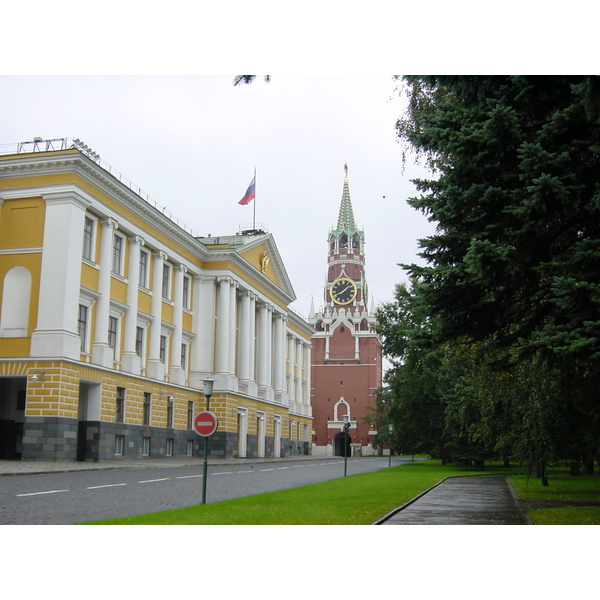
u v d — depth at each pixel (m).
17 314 35.59
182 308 51.56
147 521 12.62
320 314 117.38
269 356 67.06
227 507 15.49
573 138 12.81
